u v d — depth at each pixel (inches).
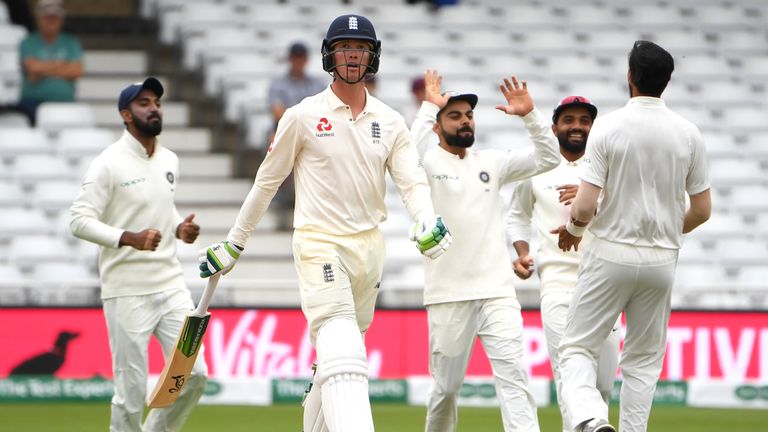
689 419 1310.3
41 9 1881.2
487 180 948.0
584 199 781.3
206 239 1742.1
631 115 778.2
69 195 1722.4
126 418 939.3
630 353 816.9
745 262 1679.4
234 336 1406.3
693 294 1435.8
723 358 1407.5
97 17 2207.2
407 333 1412.4
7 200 1711.4
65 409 1350.9
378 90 1927.9
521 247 1001.5
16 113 1875.0
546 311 956.0
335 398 694.5
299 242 735.7
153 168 957.2
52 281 1419.8
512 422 903.1
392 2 2217.0
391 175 753.6
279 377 1405.0
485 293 930.1
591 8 2197.3
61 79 1886.1
